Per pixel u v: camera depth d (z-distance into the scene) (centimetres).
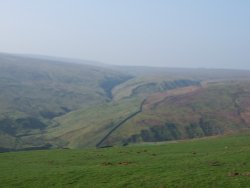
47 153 7331
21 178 5038
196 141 8419
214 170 4950
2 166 6019
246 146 7031
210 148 7125
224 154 6175
